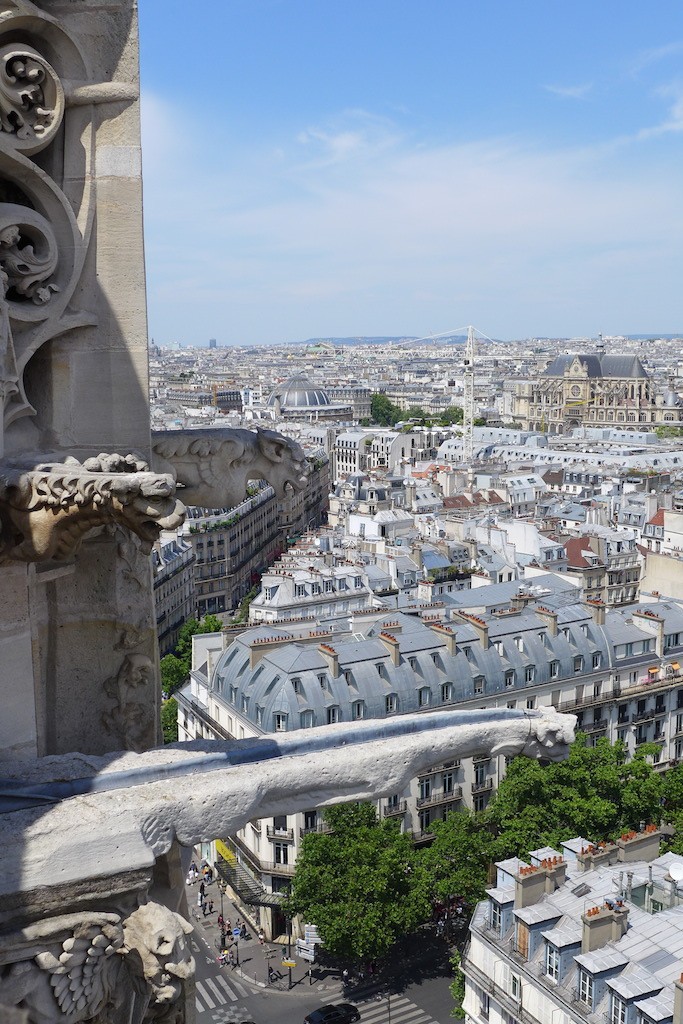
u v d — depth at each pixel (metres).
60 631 13.66
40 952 10.30
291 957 87.44
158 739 14.38
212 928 92.88
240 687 99.06
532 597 121.31
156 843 10.96
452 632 101.06
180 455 14.63
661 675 115.75
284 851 90.69
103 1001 10.93
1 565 11.30
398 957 85.56
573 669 108.50
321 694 93.50
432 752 13.24
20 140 12.16
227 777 11.59
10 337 12.09
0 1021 10.11
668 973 49.34
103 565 13.63
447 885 76.44
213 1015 78.94
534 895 57.62
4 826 10.27
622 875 56.94
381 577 158.50
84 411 13.28
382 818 92.88
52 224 12.70
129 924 10.67
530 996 54.47
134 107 13.09
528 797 81.06
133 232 13.23
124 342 13.30
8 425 12.47
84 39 12.87
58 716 13.74
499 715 14.01
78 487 10.28
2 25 12.08
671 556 155.75
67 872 10.25
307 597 148.50
